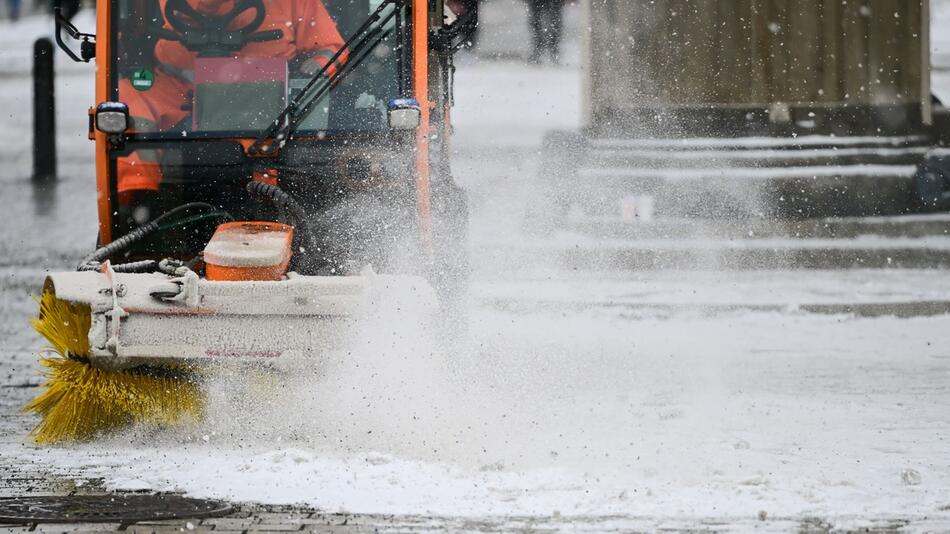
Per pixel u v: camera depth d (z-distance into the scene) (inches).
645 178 2342.5
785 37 2498.8
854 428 1007.0
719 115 2493.8
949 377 1293.1
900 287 1942.7
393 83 1051.3
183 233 1055.0
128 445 914.7
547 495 754.8
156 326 898.1
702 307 1779.0
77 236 2418.8
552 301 1787.6
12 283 1995.6
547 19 3713.1
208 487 771.4
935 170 2329.0
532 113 3253.0
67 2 1085.8
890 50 2495.1
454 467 823.7
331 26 1061.1
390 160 1045.2
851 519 708.7
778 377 1290.6
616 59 2488.9
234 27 1059.9
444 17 1143.0
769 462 867.4
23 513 701.9
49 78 3014.3
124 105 1034.7
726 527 687.1
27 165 3122.5
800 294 1887.3
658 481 799.1
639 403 1119.6
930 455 898.7
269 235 954.1
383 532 669.9
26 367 1370.6
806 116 2498.8
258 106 1056.2
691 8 2488.9
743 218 2304.4
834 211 2356.1
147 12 1061.1
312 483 776.9
